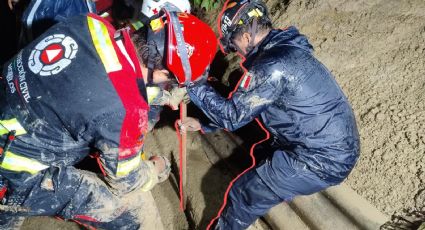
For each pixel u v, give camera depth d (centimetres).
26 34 287
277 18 382
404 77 298
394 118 277
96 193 215
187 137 341
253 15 213
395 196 242
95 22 175
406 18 332
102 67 165
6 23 430
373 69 312
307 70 209
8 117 177
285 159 225
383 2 348
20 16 341
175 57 176
